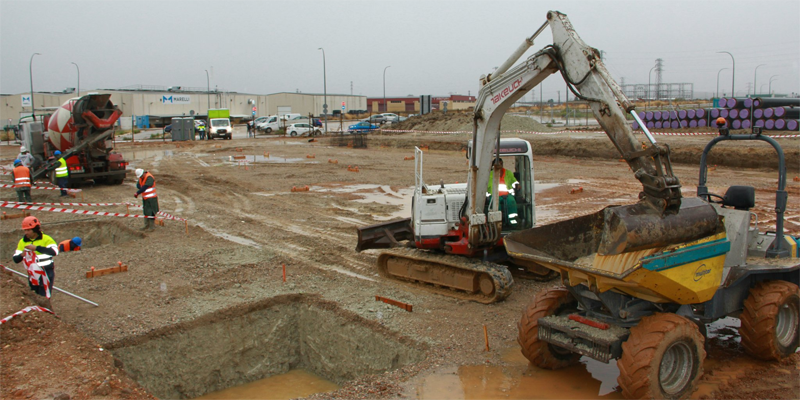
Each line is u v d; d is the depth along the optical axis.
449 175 24.98
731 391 6.05
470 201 9.02
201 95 94.81
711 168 25.08
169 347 8.09
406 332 7.91
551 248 6.88
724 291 6.29
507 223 10.08
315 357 9.21
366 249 11.35
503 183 10.08
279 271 10.81
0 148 46.19
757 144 27.31
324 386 8.70
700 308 6.34
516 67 7.64
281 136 56.56
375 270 11.12
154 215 14.30
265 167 28.86
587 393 6.20
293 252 12.41
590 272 5.62
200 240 13.25
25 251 8.35
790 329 6.77
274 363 9.20
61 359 6.55
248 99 102.56
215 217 16.23
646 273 5.32
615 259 5.44
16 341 6.86
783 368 6.56
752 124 32.16
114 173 22.44
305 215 16.52
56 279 10.21
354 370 8.48
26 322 7.23
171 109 91.19
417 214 9.98
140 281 10.12
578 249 6.96
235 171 27.17
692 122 35.75
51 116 21.05
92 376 6.22
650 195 5.75
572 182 22.22
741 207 6.80
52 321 7.52
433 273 9.81
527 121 48.84
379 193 20.45
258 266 11.09
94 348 7.02
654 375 5.28
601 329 5.85
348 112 106.69
